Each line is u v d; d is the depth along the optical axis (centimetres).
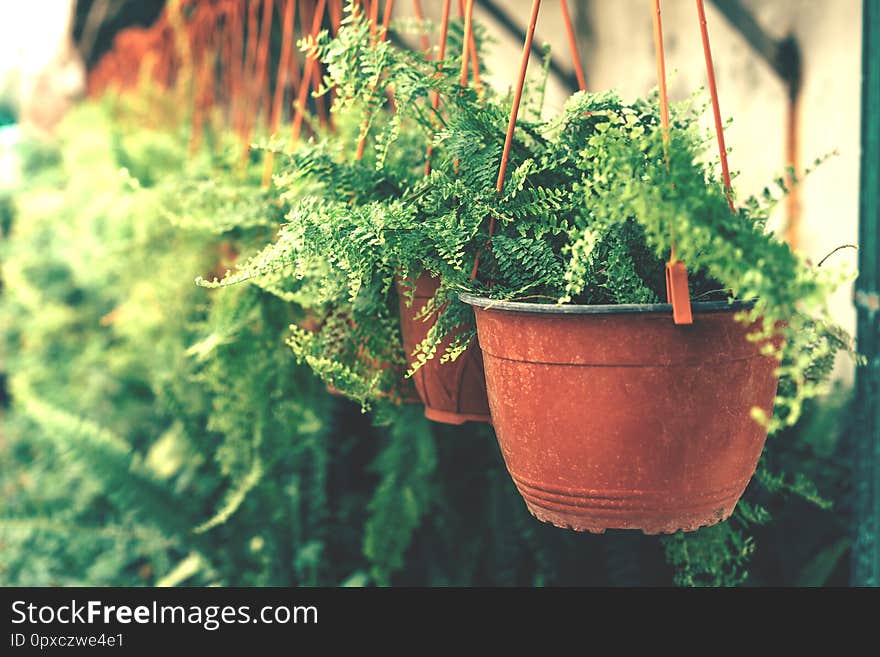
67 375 345
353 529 223
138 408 316
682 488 95
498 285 106
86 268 298
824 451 178
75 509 292
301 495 221
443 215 109
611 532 180
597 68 264
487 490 199
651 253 101
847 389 191
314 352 133
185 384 217
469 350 119
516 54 286
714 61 227
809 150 202
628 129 105
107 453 222
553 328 93
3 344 397
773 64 209
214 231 154
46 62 504
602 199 88
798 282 77
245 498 213
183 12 291
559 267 101
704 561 134
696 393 92
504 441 104
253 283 155
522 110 131
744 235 80
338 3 164
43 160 455
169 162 246
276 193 153
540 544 186
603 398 92
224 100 291
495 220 110
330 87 119
